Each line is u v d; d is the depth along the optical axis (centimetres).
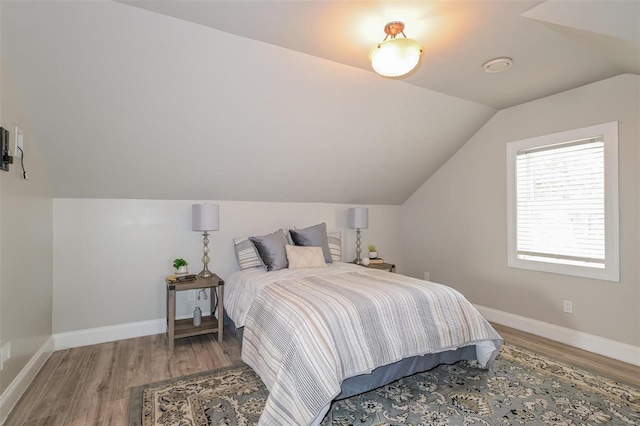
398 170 422
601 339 287
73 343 303
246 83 254
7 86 202
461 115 357
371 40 221
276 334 207
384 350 206
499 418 195
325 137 332
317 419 176
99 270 315
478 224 394
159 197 340
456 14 189
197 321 320
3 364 192
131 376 244
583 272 298
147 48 213
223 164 326
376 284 260
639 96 265
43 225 270
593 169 293
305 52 238
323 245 379
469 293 406
